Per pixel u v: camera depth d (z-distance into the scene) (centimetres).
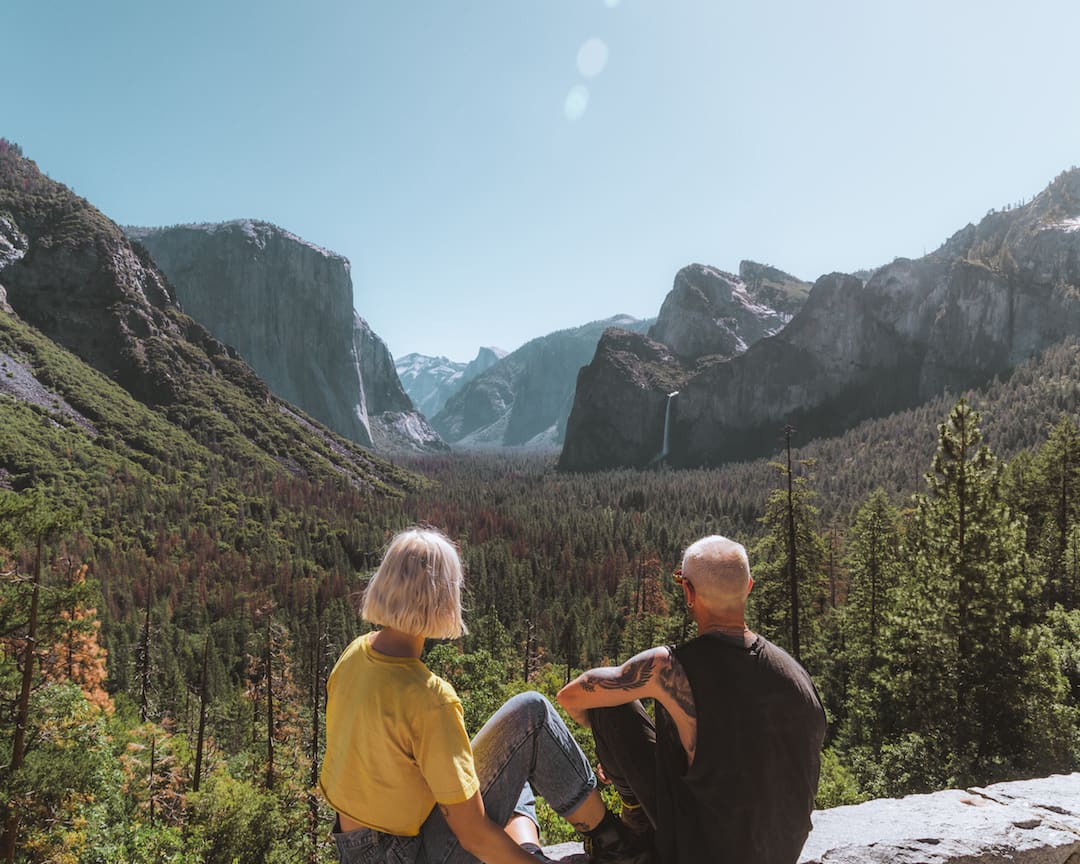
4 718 1647
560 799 275
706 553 257
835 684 3566
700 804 236
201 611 11338
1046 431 15438
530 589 11369
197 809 2884
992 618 2056
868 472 18825
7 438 17800
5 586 1636
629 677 254
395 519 19150
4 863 1656
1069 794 404
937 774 1942
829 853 331
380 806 235
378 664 239
